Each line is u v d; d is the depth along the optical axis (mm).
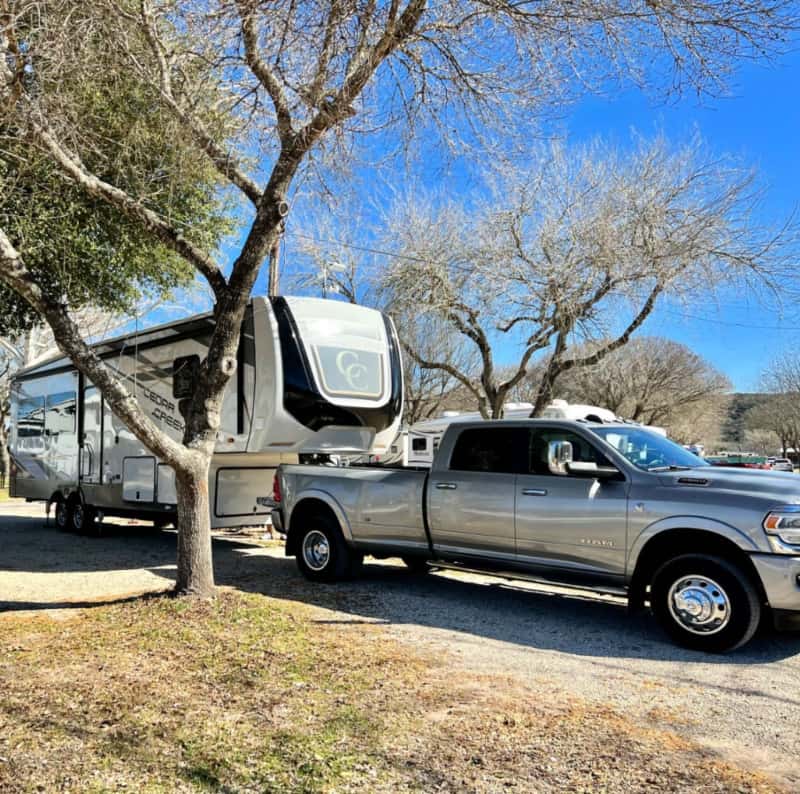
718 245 16312
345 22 6496
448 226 19172
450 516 7242
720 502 5684
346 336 9750
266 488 10656
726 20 5832
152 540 12547
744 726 4207
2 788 3316
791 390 52562
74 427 13180
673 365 36875
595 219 16844
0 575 8992
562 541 6449
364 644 5762
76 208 10477
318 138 6656
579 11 6176
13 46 6133
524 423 7012
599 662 5434
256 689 4648
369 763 3617
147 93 8281
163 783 3391
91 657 5270
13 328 13531
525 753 3768
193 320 10234
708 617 5648
